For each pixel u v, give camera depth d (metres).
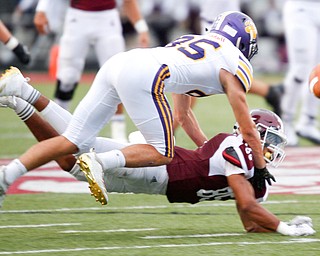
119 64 15.72
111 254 14.20
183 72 15.77
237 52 16.02
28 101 16.16
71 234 16.14
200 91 16.14
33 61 55.78
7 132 34.19
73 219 17.89
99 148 16.28
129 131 33.66
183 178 16.14
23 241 15.34
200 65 15.81
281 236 15.84
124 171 15.90
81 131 15.82
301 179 23.58
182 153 16.30
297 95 29.92
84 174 15.53
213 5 28.95
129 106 15.68
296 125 34.00
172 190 16.33
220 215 18.45
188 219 17.97
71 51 27.73
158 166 15.93
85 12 27.61
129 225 17.22
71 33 27.72
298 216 17.02
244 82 15.88
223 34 16.36
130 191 16.42
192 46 16.03
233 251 14.50
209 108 43.72
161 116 15.62
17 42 22.91
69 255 14.12
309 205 19.83
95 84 16.11
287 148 29.95
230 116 39.81
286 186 22.47
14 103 16.05
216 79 15.93
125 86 15.55
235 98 15.70
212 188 16.28
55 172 24.67
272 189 22.02
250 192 15.85
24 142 30.92
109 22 27.83
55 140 15.70
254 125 15.75
